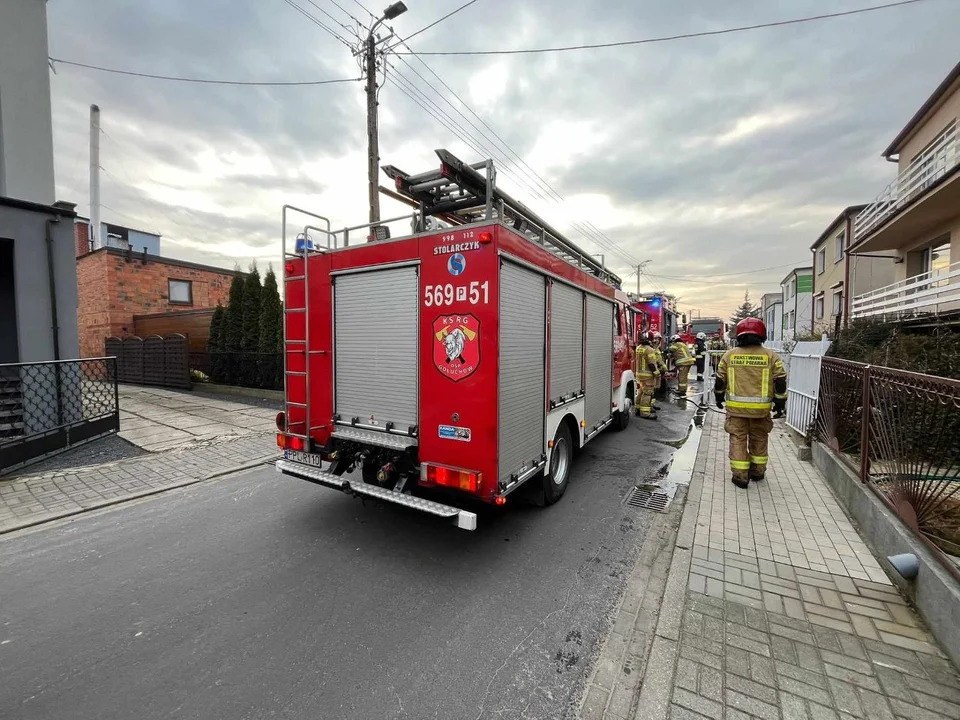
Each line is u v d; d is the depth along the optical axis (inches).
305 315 170.9
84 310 719.7
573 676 93.1
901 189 508.7
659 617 107.0
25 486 206.5
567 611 115.6
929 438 117.6
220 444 281.7
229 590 125.1
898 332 319.3
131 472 227.6
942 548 111.3
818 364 239.6
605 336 252.4
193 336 605.9
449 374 139.1
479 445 134.2
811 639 98.4
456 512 128.9
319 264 168.6
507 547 151.2
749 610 109.0
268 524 169.5
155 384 581.3
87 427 278.7
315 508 185.2
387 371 153.6
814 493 187.0
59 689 89.4
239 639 104.7
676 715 79.6
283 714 83.4
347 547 151.1
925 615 102.8
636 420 370.3
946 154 437.7
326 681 91.7
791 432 305.3
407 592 124.3
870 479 153.7
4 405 250.5
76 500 189.9
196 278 756.6
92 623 110.6
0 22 343.3
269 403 443.2
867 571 126.2
